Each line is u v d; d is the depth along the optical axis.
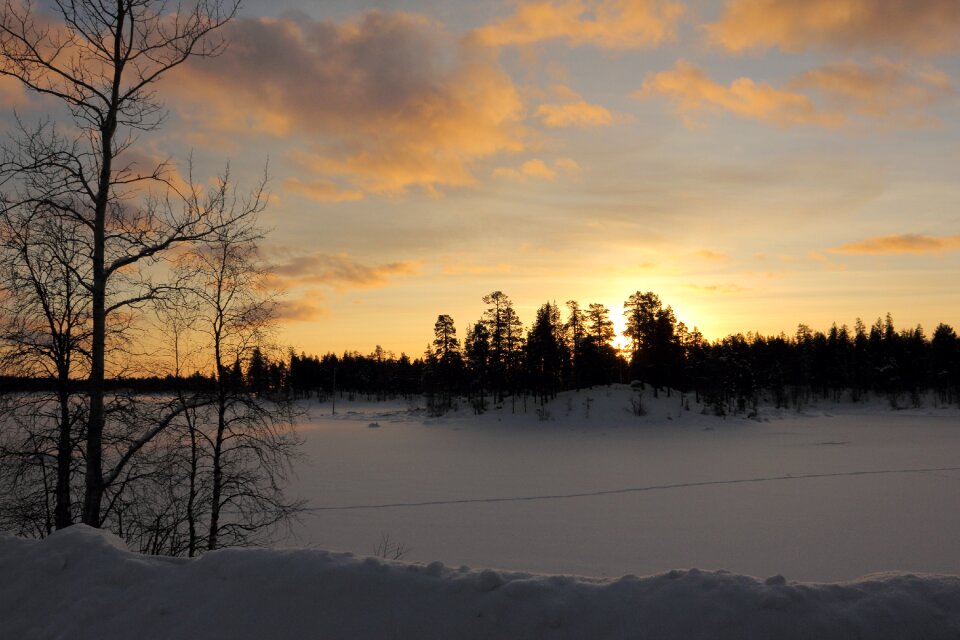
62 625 5.16
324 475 38.12
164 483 12.48
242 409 14.05
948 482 35.28
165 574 5.55
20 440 10.98
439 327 98.81
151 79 10.39
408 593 5.02
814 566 18.05
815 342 126.38
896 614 4.55
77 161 10.26
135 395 11.90
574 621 4.70
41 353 11.11
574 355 98.25
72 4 9.72
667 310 93.12
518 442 61.84
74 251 11.09
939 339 120.50
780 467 42.47
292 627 4.89
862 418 94.50
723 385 94.62
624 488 33.38
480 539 21.09
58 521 11.44
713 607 4.64
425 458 47.81
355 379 156.00
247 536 14.91
